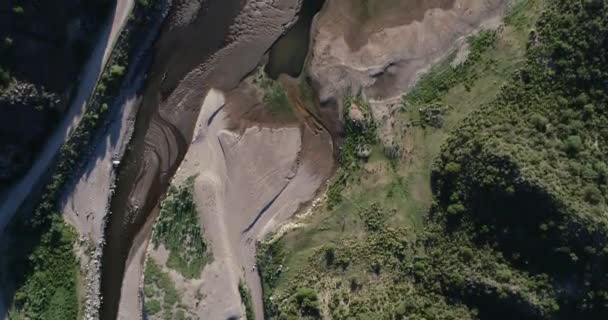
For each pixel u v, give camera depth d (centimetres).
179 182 5319
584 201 4441
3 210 5219
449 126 5169
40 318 5222
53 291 5259
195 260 5222
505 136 4766
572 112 4753
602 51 4706
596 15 4716
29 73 4934
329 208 5262
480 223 4734
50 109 5097
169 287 5172
